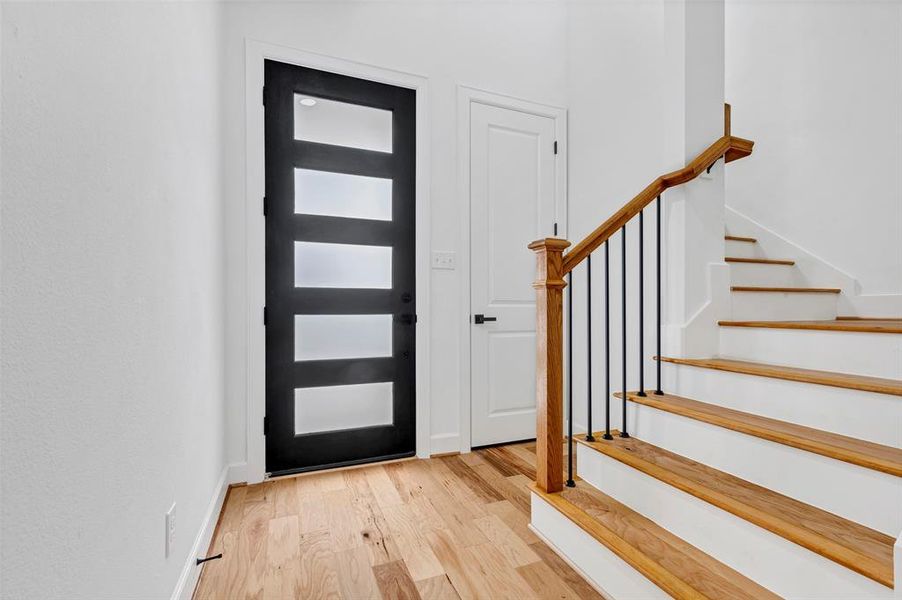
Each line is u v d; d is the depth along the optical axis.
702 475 1.37
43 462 0.58
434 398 2.55
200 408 1.50
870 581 0.88
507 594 1.31
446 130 2.61
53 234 0.62
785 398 1.40
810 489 1.17
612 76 2.59
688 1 1.87
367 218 2.46
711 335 1.88
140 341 0.94
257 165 2.18
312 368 2.31
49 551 0.59
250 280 2.16
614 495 1.58
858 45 2.35
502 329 2.74
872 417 1.18
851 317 2.32
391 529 1.69
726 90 3.02
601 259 2.63
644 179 2.36
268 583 1.36
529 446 2.71
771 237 2.74
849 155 2.38
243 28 2.17
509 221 2.78
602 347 2.62
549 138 2.91
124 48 0.87
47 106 0.60
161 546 1.06
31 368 0.56
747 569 1.11
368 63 2.41
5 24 0.51
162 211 1.10
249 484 2.12
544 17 2.93
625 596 1.22
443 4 2.63
